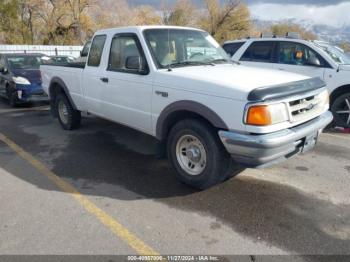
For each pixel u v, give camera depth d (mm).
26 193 3895
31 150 5402
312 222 3295
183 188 4031
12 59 9836
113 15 35469
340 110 6703
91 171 4555
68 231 3139
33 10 30141
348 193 3910
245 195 3842
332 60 6641
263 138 3199
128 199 3762
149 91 4203
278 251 2863
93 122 7203
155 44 4379
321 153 5305
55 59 10867
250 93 3219
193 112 3754
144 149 5457
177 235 3088
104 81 5000
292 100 3447
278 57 7301
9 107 9141
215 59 4805
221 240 3016
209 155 3695
